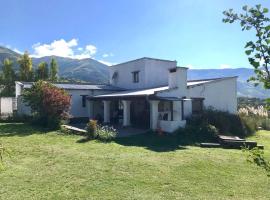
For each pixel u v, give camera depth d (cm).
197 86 2427
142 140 1819
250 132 2305
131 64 3139
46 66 4672
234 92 2677
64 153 1348
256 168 1205
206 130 1942
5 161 1193
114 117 2778
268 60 317
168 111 2241
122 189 902
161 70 3045
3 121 2458
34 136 1789
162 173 1081
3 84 4497
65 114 2197
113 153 1381
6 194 847
